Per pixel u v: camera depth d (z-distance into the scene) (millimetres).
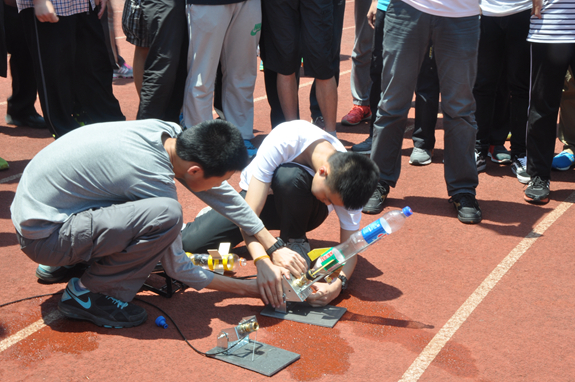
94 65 5023
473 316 2824
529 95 4219
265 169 3000
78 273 3080
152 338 2568
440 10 3654
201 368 2375
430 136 4938
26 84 5473
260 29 4844
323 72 4848
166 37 4559
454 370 2412
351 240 2877
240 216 2795
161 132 2514
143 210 2410
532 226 3834
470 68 3771
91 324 2648
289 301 2928
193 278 2725
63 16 4477
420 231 3746
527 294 3023
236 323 2734
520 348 2574
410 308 2891
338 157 2621
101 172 2447
